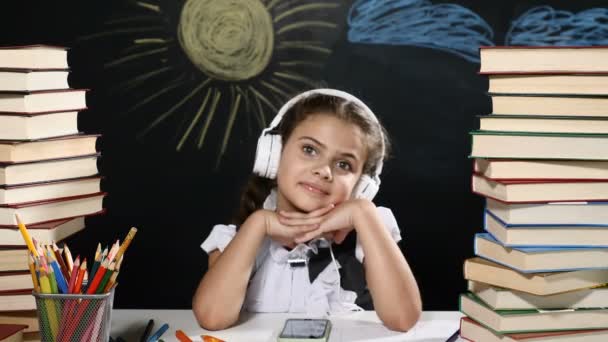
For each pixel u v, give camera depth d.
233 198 2.57
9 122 0.97
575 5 2.49
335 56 2.53
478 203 2.59
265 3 2.51
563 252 0.89
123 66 2.55
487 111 2.54
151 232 2.60
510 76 0.91
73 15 2.53
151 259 2.61
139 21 2.54
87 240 2.59
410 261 2.62
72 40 2.54
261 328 1.07
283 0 2.51
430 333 1.04
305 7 2.51
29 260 0.89
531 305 0.92
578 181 0.89
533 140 0.89
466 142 2.56
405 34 2.52
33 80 0.97
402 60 2.53
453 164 2.58
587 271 0.92
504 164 0.90
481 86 2.53
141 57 2.54
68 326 0.86
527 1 2.49
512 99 0.91
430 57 2.53
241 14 2.52
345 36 2.52
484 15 2.51
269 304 1.20
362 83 2.54
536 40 2.51
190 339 1.00
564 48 0.88
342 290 1.26
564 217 0.90
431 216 2.60
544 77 0.89
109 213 2.59
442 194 2.59
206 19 2.52
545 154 0.89
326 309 1.16
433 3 2.50
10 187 0.96
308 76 2.54
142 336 1.02
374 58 2.53
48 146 1.01
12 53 0.97
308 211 1.21
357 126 1.23
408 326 1.05
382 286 1.08
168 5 2.53
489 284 0.94
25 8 2.53
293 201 1.22
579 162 0.90
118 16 2.53
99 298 0.86
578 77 0.88
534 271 0.88
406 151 2.57
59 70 1.03
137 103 2.56
